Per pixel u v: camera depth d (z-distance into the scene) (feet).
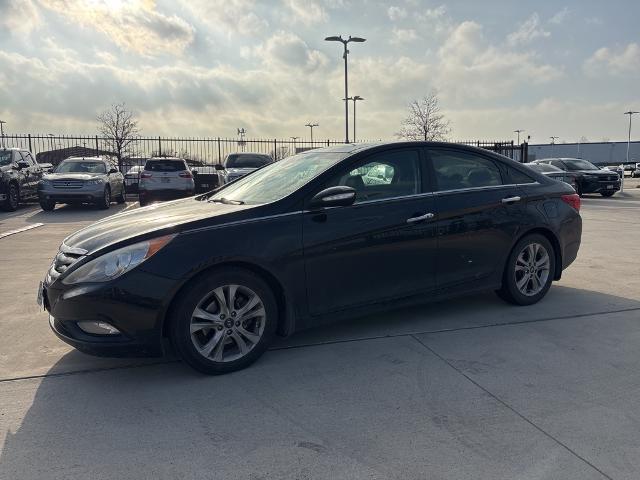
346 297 13.16
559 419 9.73
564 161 69.05
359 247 13.12
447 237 14.53
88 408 10.35
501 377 11.52
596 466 8.29
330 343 13.62
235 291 11.80
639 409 10.10
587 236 31.71
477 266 15.24
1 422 9.80
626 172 186.39
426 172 14.61
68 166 55.16
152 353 11.21
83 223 40.63
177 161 57.41
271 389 11.09
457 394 10.76
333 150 14.92
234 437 9.25
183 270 11.07
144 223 12.12
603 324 14.88
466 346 13.32
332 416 9.94
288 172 14.51
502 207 15.55
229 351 12.08
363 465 8.39
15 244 29.84
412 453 8.69
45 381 11.58
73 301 10.88
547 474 8.09
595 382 11.25
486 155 15.99
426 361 12.42
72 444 9.05
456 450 8.77
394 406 10.30
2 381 11.57
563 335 14.03
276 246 12.01
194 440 9.16
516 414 9.93
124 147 97.91
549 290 18.60
